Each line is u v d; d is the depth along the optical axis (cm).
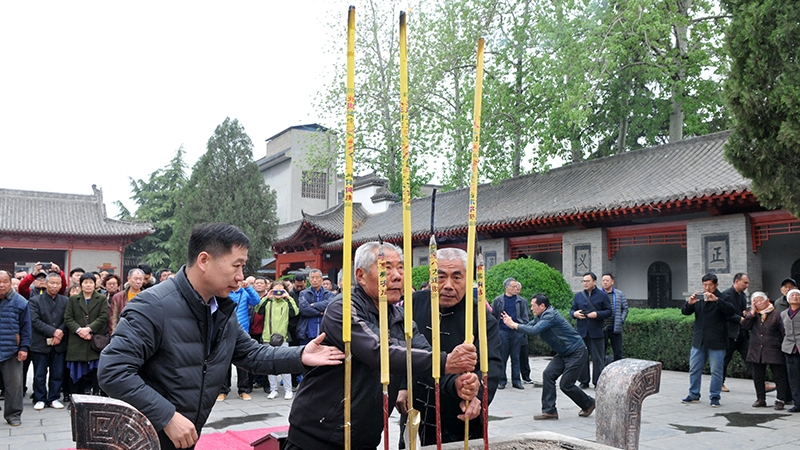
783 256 1641
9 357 675
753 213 1308
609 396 306
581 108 1658
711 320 815
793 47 760
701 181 1425
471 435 332
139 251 4481
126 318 239
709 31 1795
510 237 1919
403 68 212
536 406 825
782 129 748
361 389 255
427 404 327
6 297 679
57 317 795
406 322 212
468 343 226
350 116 203
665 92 2117
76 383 808
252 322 902
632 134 2405
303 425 263
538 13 1880
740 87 796
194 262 253
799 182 778
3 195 3450
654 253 1852
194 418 250
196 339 251
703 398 866
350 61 203
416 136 2469
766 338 793
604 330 978
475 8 2209
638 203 1434
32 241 3297
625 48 1805
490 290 1372
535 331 717
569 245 1698
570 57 1722
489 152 2184
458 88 2439
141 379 231
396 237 2261
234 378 1084
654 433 655
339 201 4009
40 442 602
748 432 660
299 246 2980
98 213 3544
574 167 2033
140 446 195
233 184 2930
